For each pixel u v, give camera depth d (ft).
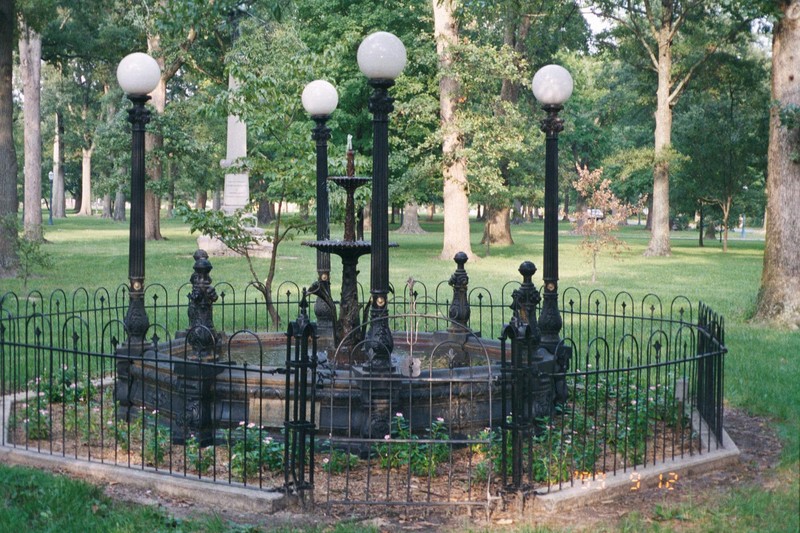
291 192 42.55
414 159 117.19
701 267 98.32
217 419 24.34
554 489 19.93
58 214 245.24
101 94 211.20
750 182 138.31
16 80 189.37
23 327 45.60
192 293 25.35
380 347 22.89
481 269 90.12
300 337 19.56
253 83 41.42
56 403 29.01
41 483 20.07
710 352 24.81
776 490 20.49
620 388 30.32
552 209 27.91
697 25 122.01
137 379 26.68
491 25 112.78
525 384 20.04
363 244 26.86
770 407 29.19
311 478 19.54
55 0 79.25
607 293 69.21
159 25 44.29
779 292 50.55
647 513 19.04
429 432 23.48
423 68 111.14
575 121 198.18
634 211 79.97
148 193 138.21
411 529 18.13
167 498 19.92
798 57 49.42
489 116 98.99
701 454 23.02
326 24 114.42
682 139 129.70
